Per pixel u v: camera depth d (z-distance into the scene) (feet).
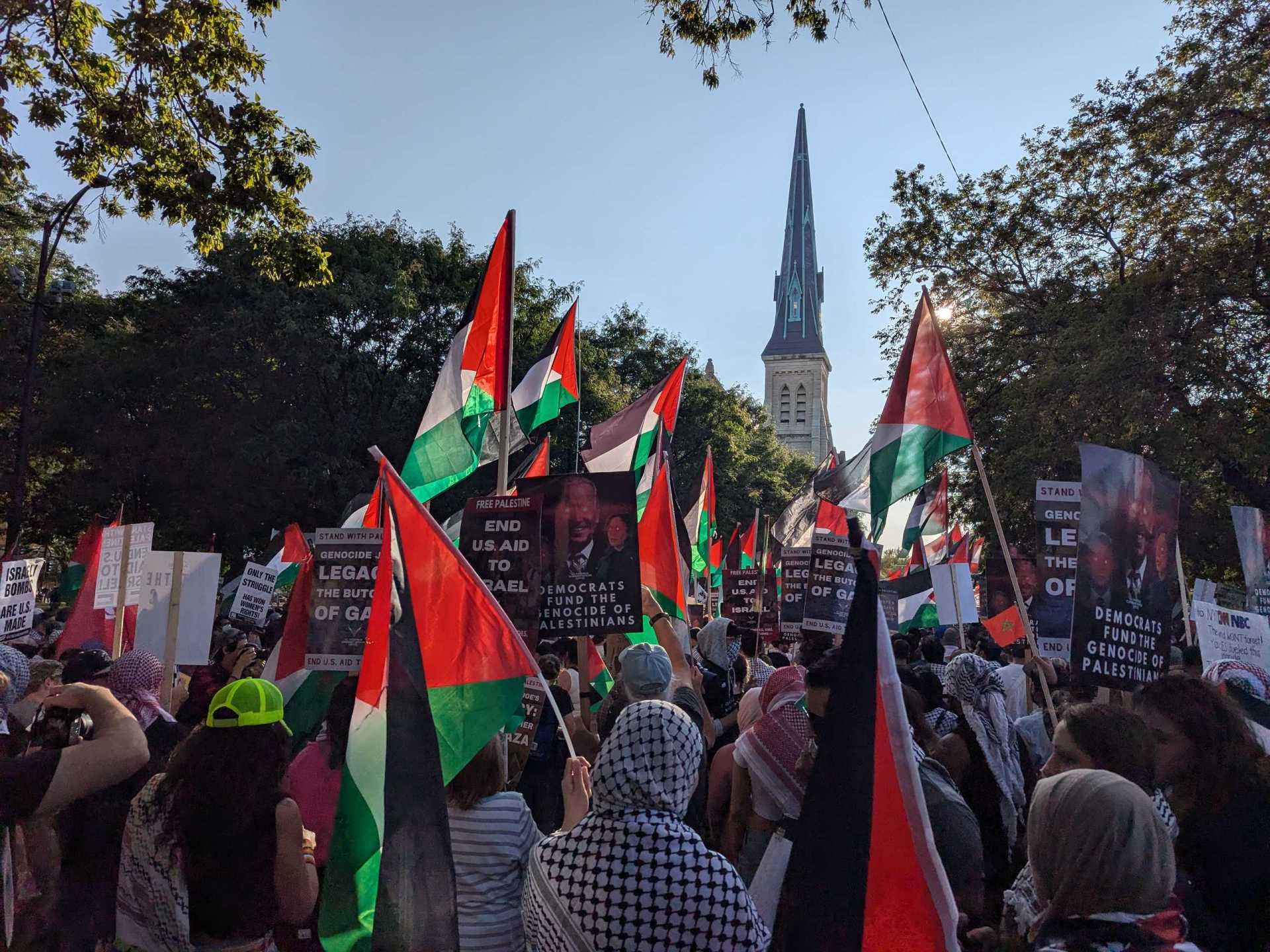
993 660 33.27
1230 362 64.28
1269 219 62.64
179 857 10.39
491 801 11.50
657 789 9.04
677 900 8.63
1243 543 24.98
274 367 99.50
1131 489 17.37
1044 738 20.72
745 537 60.85
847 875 8.52
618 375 137.69
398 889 9.62
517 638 11.80
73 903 12.46
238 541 112.37
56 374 112.37
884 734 9.00
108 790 12.82
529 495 18.15
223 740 10.55
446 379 23.17
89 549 39.91
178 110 45.57
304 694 19.30
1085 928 7.18
